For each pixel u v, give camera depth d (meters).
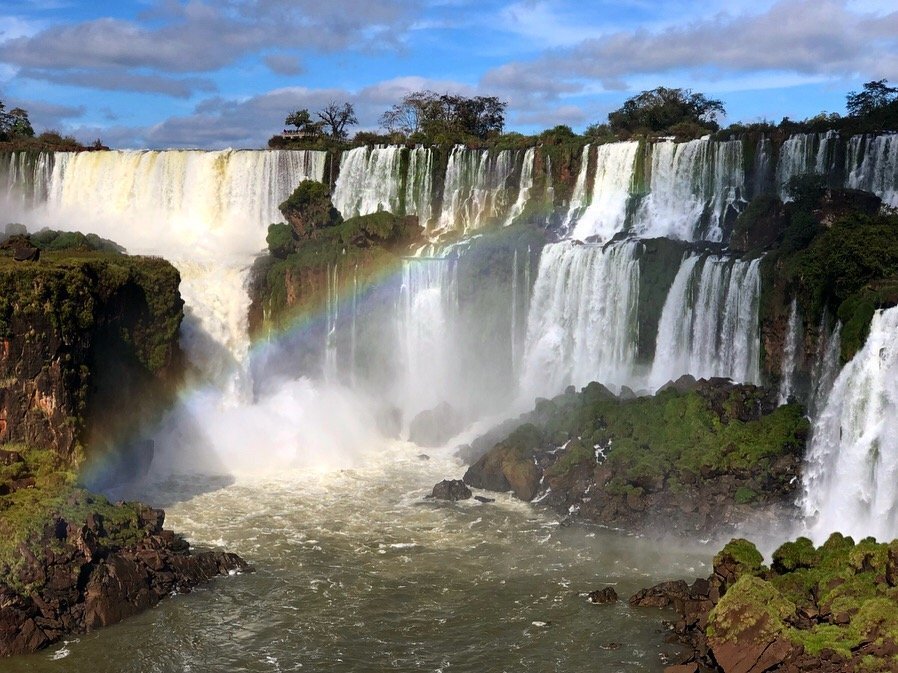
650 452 71.75
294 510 72.12
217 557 61.66
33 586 53.72
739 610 46.62
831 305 70.31
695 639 50.66
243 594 58.19
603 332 88.06
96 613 54.09
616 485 70.00
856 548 49.66
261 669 50.09
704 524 65.88
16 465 62.56
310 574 61.03
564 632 53.12
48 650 51.56
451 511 71.69
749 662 45.34
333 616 55.56
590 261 88.31
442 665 50.25
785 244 79.06
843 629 45.28
